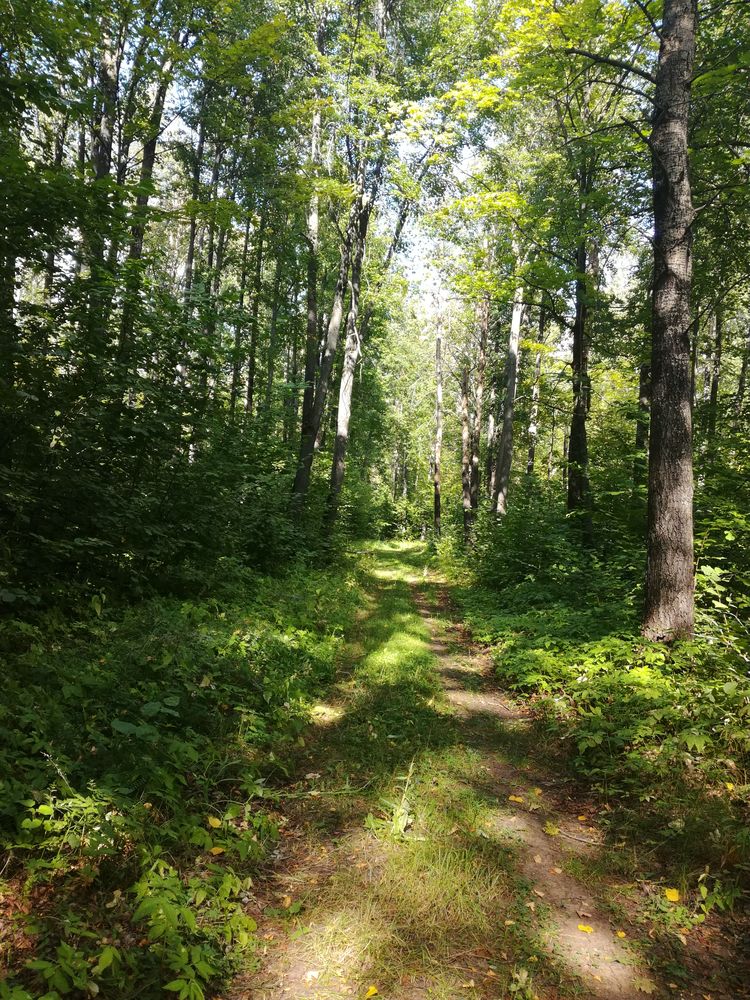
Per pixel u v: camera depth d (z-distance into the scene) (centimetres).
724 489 914
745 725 441
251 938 268
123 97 1302
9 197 567
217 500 867
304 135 1698
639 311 1346
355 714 545
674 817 381
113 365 635
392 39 1728
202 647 530
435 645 888
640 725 473
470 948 275
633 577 947
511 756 495
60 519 587
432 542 2750
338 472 1750
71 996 217
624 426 1480
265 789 392
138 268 698
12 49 774
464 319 2747
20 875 263
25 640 459
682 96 632
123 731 327
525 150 1684
